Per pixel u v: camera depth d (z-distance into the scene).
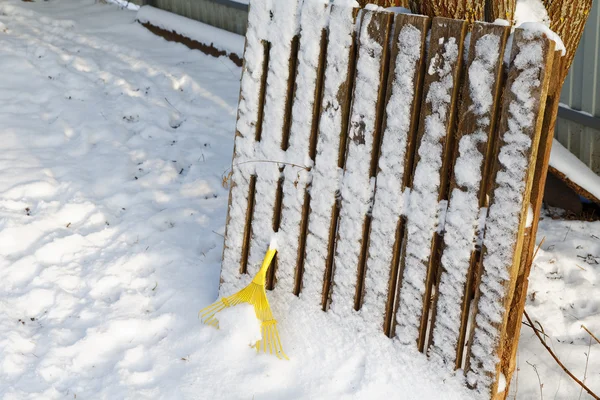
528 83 4.01
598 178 5.96
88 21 9.14
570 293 5.28
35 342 4.78
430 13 4.41
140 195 5.96
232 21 8.27
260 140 4.79
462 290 4.27
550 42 3.95
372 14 4.36
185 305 5.00
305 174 4.64
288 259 4.75
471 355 4.29
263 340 4.71
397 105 4.34
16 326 4.86
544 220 6.01
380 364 4.49
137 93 7.30
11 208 5.72
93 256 5.38
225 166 6.38
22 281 5.18
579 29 4.59
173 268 5.27
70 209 5.73
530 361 4.81
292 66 4.65
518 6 4.55
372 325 4.54
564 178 5.91
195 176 6.24
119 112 7.02
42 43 8.14
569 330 5.04
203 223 5.72
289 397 4.52
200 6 8.62
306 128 4.62
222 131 6.85
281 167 4.73
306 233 4.70
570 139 6.21
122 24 9.02
